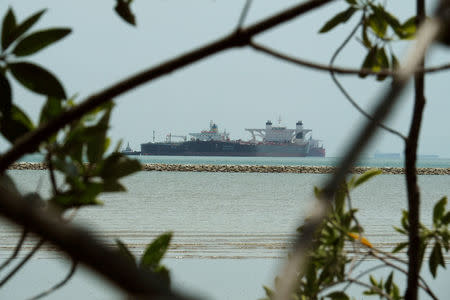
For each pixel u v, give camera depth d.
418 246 5.28
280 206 66.44
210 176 154.88
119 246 2.79
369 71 2.43
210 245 32.25
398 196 91.81
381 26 4.71
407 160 4.99
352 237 5.50
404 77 1.44
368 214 58.41
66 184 2.43
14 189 2.16
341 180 1.45
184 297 1.38
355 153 1.42
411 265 5.33
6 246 26.75
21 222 1.25
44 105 2.62
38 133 2.19
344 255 5.43
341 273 5.53
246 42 2.17
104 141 2.64
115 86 2.14
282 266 1.52
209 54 2.18
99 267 1.26
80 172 2.59
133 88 2.14
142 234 36.94
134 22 3.04
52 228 1.25
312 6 2.19
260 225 45.31
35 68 2.43
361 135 1.40
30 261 24.20
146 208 60.38
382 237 36.03
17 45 2.39
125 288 1.29
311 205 1.52
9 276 2.48
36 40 2.40
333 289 17.67
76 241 1.26
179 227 42.78
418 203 5.09
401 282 20.30
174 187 105.44
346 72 2.48
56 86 2.47
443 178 167.75
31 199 2.18
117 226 42.22
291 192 93.12
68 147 2.51
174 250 30.22
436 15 1.58
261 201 74.44
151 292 1.32
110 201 69.50
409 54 1.50
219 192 92.31
